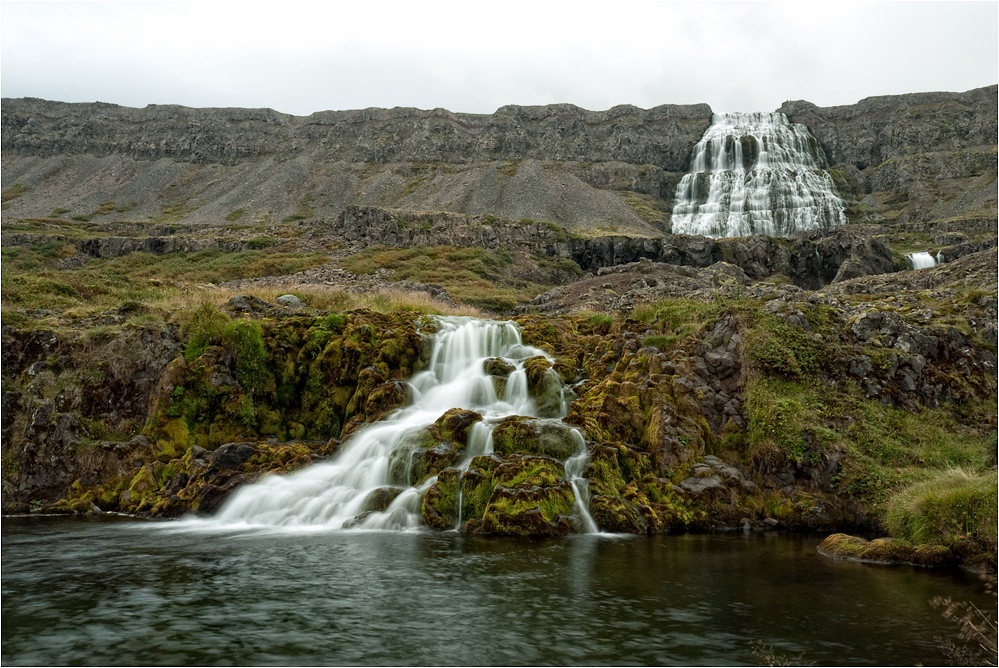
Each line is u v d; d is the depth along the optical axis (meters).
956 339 23.84
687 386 20.16
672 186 123.38
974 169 112.69
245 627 9.48
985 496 13.50
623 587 11.41
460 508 16.70
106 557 13.33
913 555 13.36
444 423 19.11
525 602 10.55
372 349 23.52
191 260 70.12
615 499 16.70
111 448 20.28
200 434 21.47
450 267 63.75
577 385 21.91
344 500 17.44
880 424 20.19
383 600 10.62
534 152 142.00
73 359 22.22
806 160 121.69
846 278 58.66
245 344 22.92
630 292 40.81
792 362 21.05
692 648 8.75
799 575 12.29
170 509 18.39
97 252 73.81
